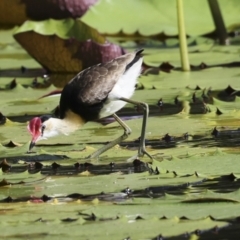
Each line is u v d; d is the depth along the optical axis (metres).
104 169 9.95
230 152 10.29
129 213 8.31
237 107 12.61
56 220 8.14
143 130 10.50
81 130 11.85
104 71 10.87
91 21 18.66
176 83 14.51
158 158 10.23
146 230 7.84
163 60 16.64
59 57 15.76
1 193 9.13
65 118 10.91
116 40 19.25
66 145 11.09
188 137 11.12
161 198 8.75
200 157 10.09
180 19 15.49
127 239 7.63
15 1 20.22
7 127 12.08
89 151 10.72
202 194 8.84
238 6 19.30
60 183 9.42
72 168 10.06
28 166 10.23
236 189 8.99
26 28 15.86
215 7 18.20
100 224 8.03
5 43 19.62
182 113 12.45
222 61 16.23
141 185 9.22
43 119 10.77
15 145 11.07
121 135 11.23
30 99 13.94
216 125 11.67
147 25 18.81
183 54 15.53
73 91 10.84
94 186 9.26
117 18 18.86
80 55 15.62
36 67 17.00
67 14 17.83
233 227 7.90
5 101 13.84
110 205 8.57
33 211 8.49
